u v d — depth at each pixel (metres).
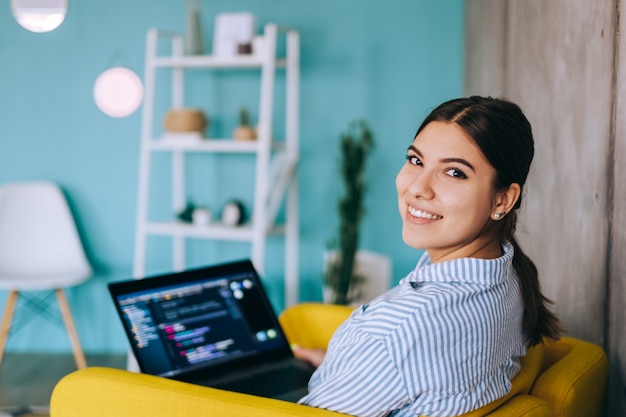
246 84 3.63
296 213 3.52
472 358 1.08
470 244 1.18
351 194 3.19
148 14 3.65
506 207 1.17
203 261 3.75
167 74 3.68
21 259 3.53
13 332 3.78
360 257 3.29
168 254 3.76
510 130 1.13
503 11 2.42
